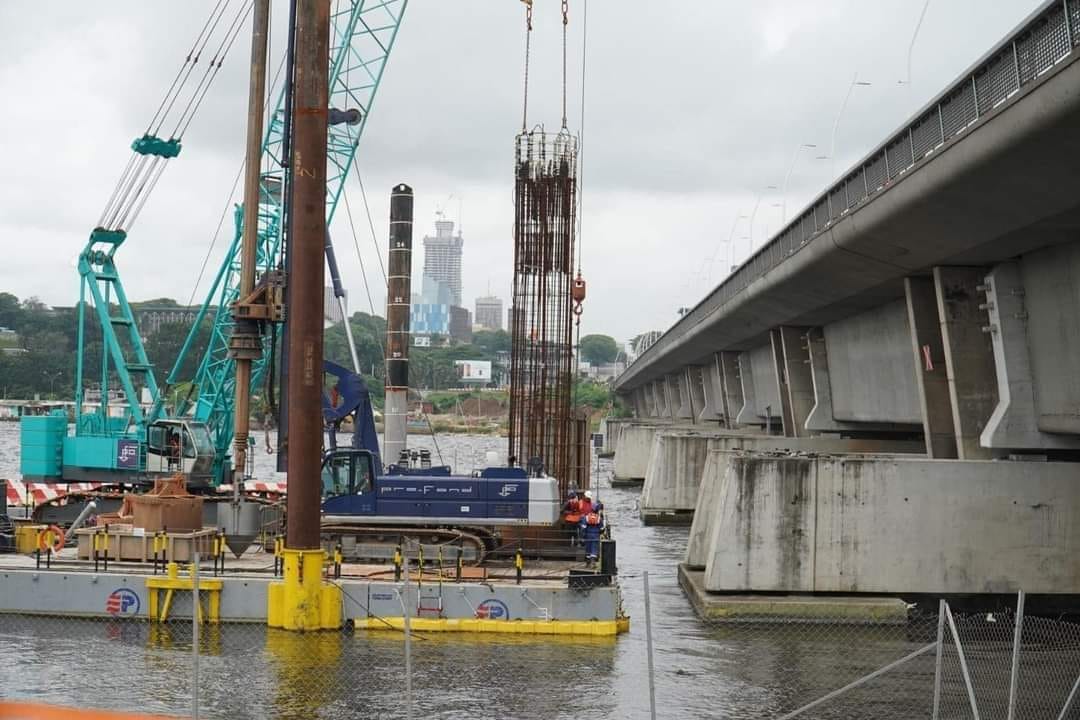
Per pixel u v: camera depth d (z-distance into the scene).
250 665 26.78
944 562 35.16
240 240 54.59
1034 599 35.09
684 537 60.12
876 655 30.42
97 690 24.80
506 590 30.28
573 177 44.41
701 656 29.89
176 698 24.41
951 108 30.56
